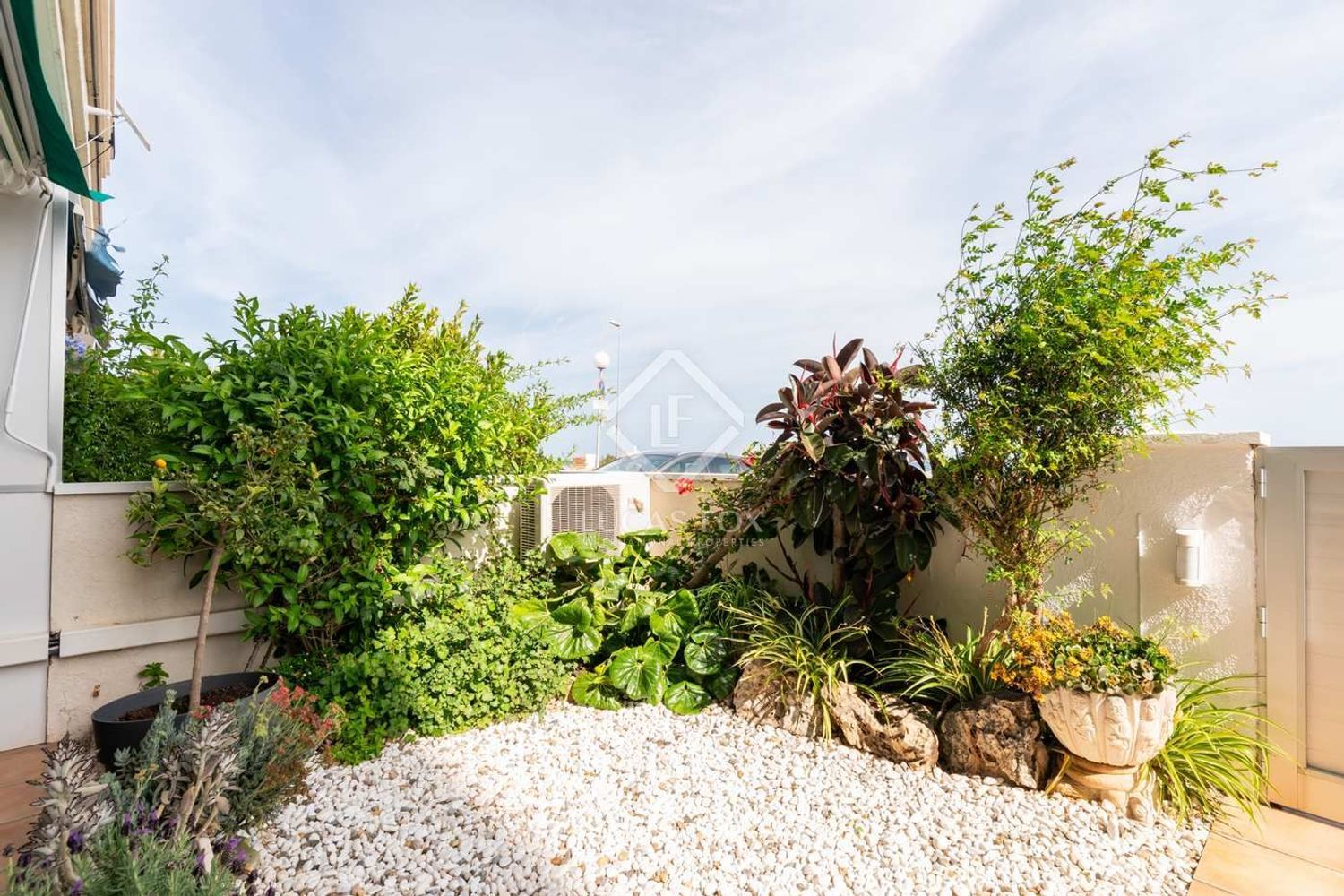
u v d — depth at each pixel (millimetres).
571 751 2807
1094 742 2250
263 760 1911
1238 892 1879
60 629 2723
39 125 2377
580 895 1845
